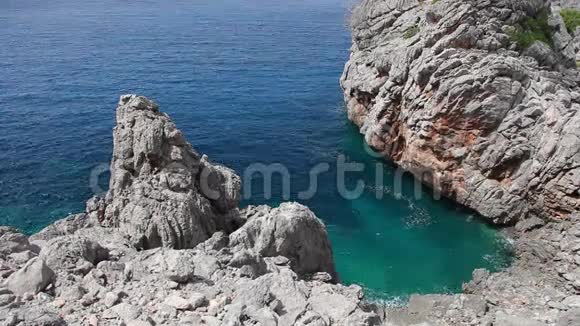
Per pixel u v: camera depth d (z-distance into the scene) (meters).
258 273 17.59
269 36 125.62
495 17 44.16
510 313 27.12
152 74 82.94
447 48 43.53
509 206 38.91
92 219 26.09
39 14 159.38
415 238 37.66
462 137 42.25
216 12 179.12
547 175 36.56
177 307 13.67
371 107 57.22
